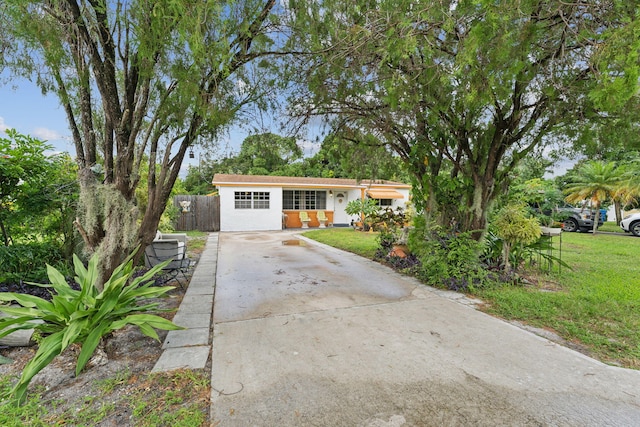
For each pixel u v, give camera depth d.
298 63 4.42
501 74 3.13
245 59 3.95
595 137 4.87
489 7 2.62
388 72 4.07
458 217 6.09
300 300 4.46
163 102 3.59
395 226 8.64
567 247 9.48
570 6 2.87
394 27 3.23
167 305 4.24
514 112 4.74
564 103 4.28
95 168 3.62
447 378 2.45
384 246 7.87
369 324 3.56
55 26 2.93
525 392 2.27
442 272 5.11
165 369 2.58
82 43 3.11
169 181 4.10
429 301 4.40
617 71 2.69
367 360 2.73
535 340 3.13
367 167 7.51
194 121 3.96
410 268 6.20
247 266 6.85
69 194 5.37
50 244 5.44
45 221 5.46
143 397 2.22
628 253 8.27
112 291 2.80
